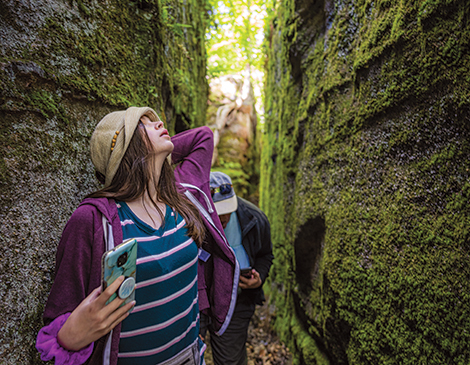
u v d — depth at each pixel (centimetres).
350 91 195
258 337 357
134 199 88
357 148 182
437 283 117
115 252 68
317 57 257
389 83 150
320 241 246
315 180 248
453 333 109
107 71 150
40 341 69
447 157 117
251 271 190
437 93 122
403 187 141
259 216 221
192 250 95
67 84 118
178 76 283
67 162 114
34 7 110
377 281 153
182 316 91
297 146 311
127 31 176
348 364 187
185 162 131
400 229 140
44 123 105
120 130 88
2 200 85
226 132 772
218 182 200
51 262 100
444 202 118
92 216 78
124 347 82
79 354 69
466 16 109
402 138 142
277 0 435
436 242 120
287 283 342
